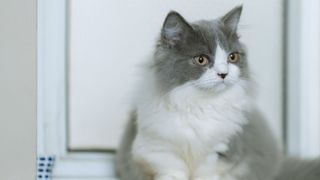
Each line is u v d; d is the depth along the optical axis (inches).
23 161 29.7
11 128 29.7
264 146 30.9
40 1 33.7
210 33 29.0
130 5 34.7
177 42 29.1
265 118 33.7
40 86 33.8
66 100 35.1
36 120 30.6
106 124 35.6
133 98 32.3
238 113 29.9
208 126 29.2
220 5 34.4
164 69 29.4
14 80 29.9
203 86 28.6
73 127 35.5
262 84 35.7
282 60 36.1
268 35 35.7
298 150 35.9
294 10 35.8
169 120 29.3
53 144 34.5
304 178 31.6
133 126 31.4
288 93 36.2
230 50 29.0
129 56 35.1
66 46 34.7
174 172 29.3
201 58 28.6
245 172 29.7
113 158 35.1
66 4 34.4
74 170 34.4
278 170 31.8
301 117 36.0
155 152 29.5
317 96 36.0
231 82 28.7
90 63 35.2
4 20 29.7
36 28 31.0
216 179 29.4
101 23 34.8
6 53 29.8
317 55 35.9
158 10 34.6
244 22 35.3
